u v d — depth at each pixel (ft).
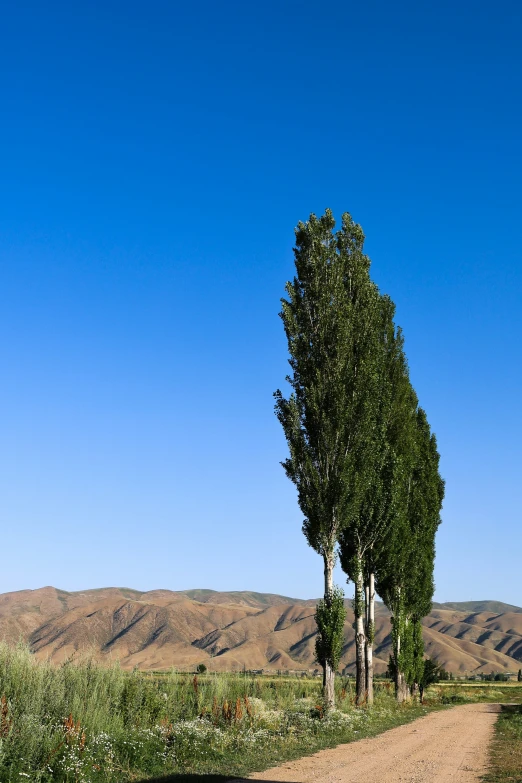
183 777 51.11
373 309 118.21
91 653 71.41
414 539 160.56
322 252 117.29
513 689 326.65
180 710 74.95
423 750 76.07
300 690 122.01
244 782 50.21
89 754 50.34
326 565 107.04
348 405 112.27
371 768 60.13
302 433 111.65
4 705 51.21
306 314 115.96
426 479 174.29
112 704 64.54
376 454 116.98
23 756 46.19
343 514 108.68
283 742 73.20
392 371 148.36
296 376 114.32
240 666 529.45
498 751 77.25
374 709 124.26
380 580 141.69
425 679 199.72
